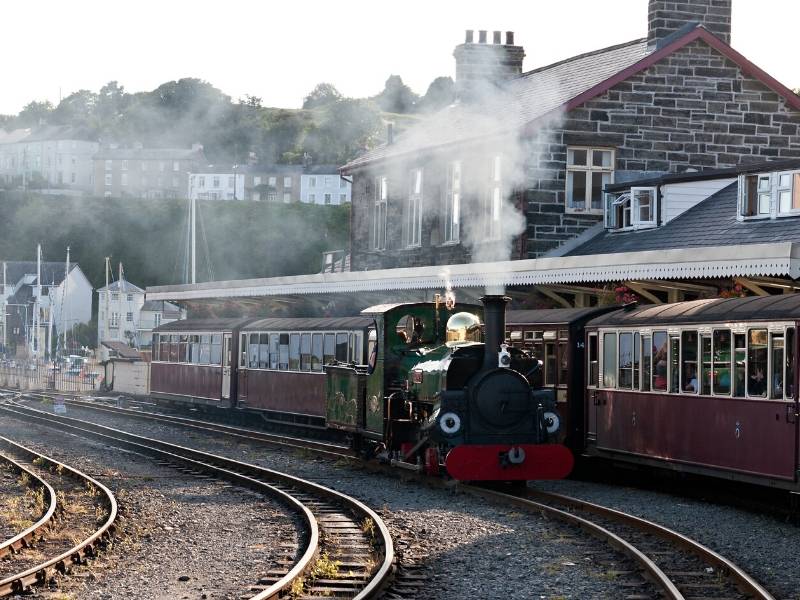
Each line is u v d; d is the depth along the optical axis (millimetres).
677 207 25922
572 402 19859
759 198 22828
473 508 15523
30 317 120938
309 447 25203
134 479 19281
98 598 9781
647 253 19266
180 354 38000
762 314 14688
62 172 196625
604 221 28375
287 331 29906
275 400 30594
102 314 119312
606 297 22703
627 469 21109
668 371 16984
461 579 10672
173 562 11594
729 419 15375
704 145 29422
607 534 12445
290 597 9766
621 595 9875
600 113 28938
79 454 23484
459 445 16859
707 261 18047
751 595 9711
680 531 13500
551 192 28672
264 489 17547
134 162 183875
